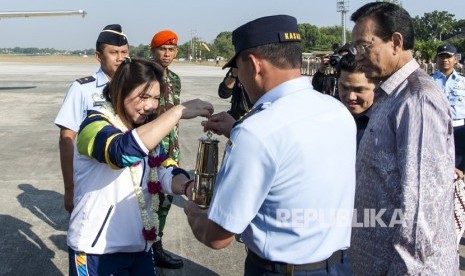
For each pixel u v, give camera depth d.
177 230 4.95
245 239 1.73
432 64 19.09
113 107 2.22
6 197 5.95
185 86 23.48
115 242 2.25
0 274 3.96
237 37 1.68
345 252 1.80
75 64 58.12
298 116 1.58
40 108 14.68
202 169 1.87
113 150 1.97
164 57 4.04
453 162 1.98
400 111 1.98
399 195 2.02
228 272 4.07
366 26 2.09
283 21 1.63
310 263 1.65
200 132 10.55
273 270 1.68
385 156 2.05
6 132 10.44
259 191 1.55
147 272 2.47
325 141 1.60
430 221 1.91
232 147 1.57
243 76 1.71
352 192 1.75
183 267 4.13
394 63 2.08
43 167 7.47
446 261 2.01
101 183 2.22
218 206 1.58
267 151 1.52
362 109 2.77
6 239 4.66
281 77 1.64
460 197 3.57
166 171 2.39
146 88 2.17
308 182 1.57
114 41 3.32
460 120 6.04
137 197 2.26
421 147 1.90
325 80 4.85
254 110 1.66
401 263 1.96
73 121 3.36
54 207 5.62
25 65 53.22
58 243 4.60
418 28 67.75
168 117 2.01
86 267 2.28
